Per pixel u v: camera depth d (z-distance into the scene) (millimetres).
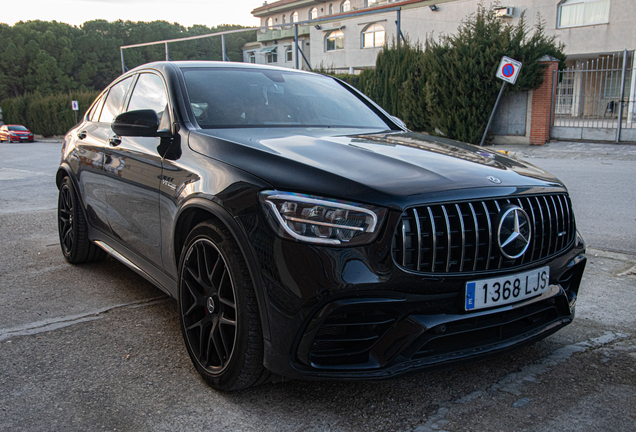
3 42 68938
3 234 5145
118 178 3039
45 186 9055
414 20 30109
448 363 1914
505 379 2273
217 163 2205
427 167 2096
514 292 2008
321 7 47500
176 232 2402
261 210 1877
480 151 2615
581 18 23469
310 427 1908
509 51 14766
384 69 19375
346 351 1897
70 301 3252
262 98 3008
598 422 1933
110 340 2680
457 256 1897
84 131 3875
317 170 1942
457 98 15672
